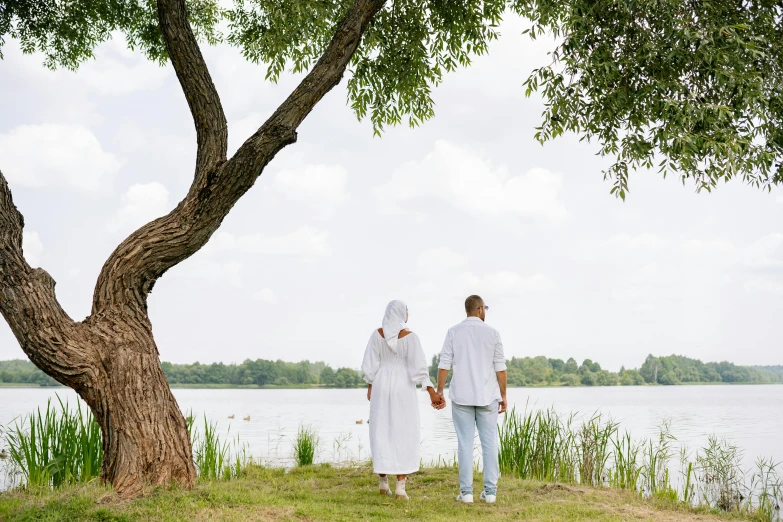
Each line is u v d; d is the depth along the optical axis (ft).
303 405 148.56
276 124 21.29
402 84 31.86
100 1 33.04
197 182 21.30
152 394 19.49
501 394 20.22
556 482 24.23
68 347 19.06
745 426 72.54
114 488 18.21
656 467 25.93
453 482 23.36
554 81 24.47
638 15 23.68
